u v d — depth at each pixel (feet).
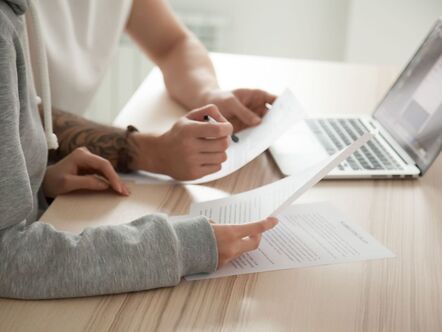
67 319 2.35
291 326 2.33
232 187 3.43
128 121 4.19
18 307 2.42
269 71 5.15
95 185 3.31
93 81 5.34
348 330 2.32
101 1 5.18
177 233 2.64
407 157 3.67
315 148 3.82
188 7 7.85
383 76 5.09
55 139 3.46
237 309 2.42
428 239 2.96
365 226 3.05
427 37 4.09
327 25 7.72
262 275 2.64
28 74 2.95
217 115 3.60
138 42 5.38
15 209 2.56
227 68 5.19
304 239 2.92
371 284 2.60
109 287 2.48
